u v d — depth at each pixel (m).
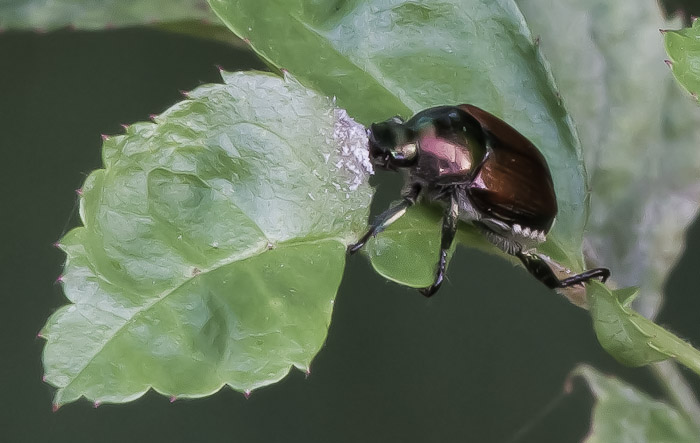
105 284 0.14
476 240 0.16
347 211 0.15
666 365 0.16
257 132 0.15
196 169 0.15
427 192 0.16
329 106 0.15
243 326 0.15
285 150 0.15
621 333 0.15
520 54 0.16
